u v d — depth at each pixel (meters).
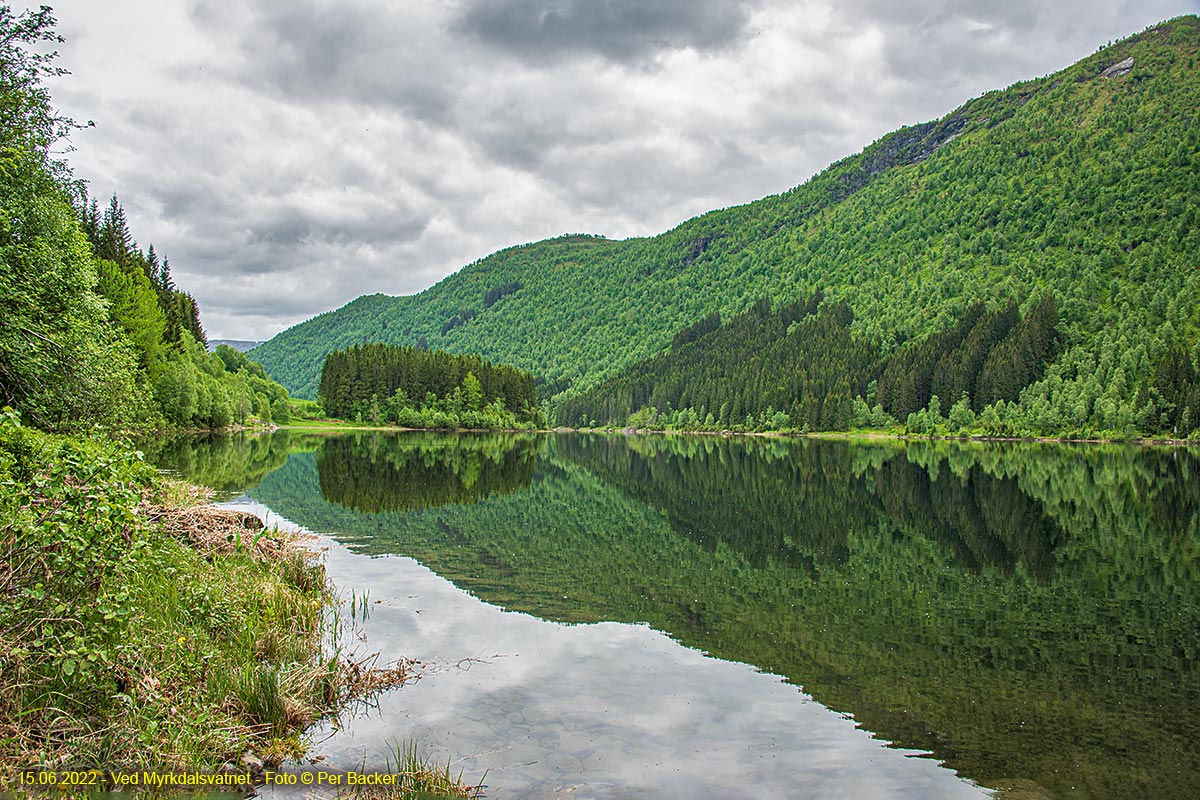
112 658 7.25
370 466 44.50
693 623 12.64
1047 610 13.97
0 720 6.39
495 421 140.25
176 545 11.95
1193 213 189.12
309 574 13.36
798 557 18.98
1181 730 8.54
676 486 38.78
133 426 26.14
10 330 18.00
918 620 13.15
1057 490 37.28
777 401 162.12
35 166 19.55
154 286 81.81
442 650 10.59
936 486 39.50
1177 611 13.98
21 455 7.82
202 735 6.99
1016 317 153.38
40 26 18.17
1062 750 7.96
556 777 6.91
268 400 121.69
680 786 6.84
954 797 6.86
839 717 8.70
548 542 20.16
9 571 6.83
